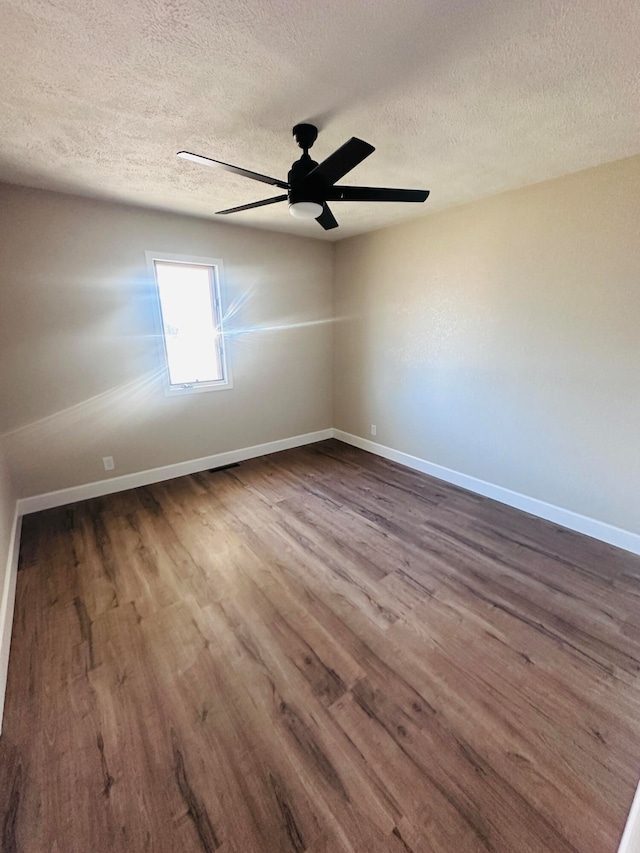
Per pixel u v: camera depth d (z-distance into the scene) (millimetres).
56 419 2930
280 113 1653
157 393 3377
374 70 1367
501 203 2721
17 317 2668
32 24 1125
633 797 1175
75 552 2445
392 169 2268
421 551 2455
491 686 1542
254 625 1860
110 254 2930
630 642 1756
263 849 1070
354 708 1455
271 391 4160
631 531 2443
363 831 1104
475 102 1575
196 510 2990
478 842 1079
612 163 2182
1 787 1211
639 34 1178
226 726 1393
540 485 2859
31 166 2209
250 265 3693
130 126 1763
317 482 3520
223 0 1056
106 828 1116
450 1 1066
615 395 2391
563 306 2531
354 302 4152
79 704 1472
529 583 2152
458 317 3176
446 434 3482
